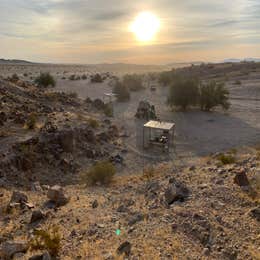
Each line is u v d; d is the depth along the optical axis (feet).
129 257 18.43
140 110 105.70
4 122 62.28
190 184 32.55
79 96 160.45
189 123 97.76
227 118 104.42
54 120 72.64
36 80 182.09
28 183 44.34
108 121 89.81
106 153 63.52
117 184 44.57
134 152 67.41
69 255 19.92
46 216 28.55
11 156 47.16
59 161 52.65
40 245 20.85
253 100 143.43
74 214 28.60
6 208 30.58
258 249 17.80
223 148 69.62
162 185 34.81
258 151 57.67
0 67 398.62
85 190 40.83
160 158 63.21
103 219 26.58
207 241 19.70
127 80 192.75
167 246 19.44
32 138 54.60
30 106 81.00
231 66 306.35
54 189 33.91
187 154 66.03
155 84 222.28
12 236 24.27
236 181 29.63
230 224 21.38
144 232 22.06
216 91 118.11
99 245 20.94
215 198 26.81
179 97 117.19
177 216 23.94
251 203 24.80
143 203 30.32
